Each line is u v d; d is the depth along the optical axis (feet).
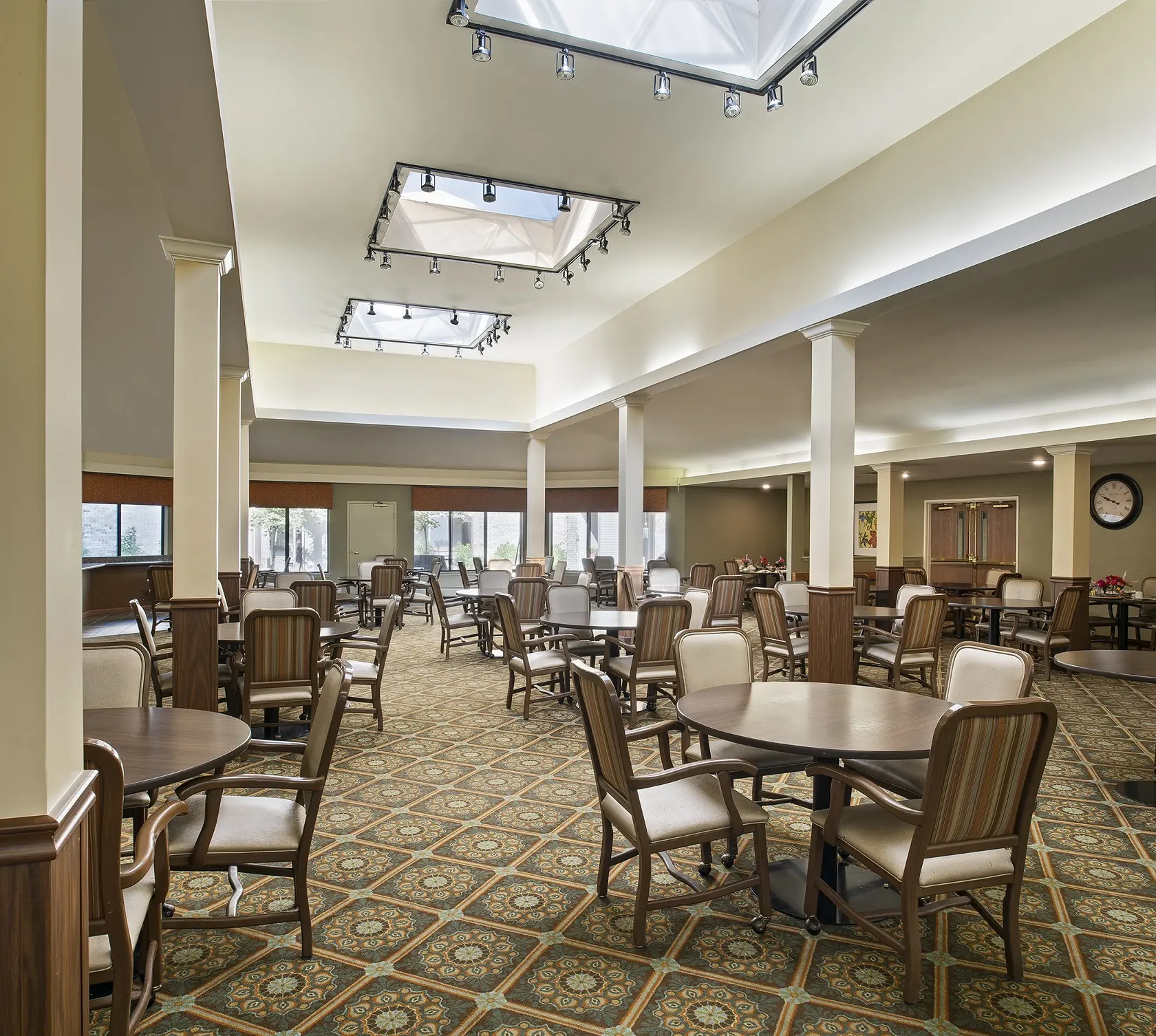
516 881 9.18
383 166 17.01
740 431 36.70
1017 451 30.07
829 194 17.60
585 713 8.44
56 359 3.85
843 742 7.57
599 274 24.13
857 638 20.63
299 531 44.68
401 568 32.58
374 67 13.33
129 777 6.64
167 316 23.53
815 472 16.97
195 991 6.98
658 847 7.59
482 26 11.32
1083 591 23.50
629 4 11.55
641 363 26.94
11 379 3.67
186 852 7.10
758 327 19.75
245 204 19.12
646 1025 6.51
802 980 7.16
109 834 5.18
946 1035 6.36
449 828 10.84
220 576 22.12
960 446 31.86
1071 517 27.58
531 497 38.93
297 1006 6.77
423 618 37.50
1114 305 17.57
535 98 14.24
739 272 21.03
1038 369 23.52
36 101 3.72
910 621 18.25
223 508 22.33
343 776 13.23
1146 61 11.17
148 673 10.12
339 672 8.07
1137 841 10.55
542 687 20.94
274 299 27.20
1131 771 13.75
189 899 8.70
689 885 8.25
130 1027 5.49
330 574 44.98
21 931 3.64
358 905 8.59
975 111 13.93
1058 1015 6.64
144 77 8.57
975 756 6.49
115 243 18.61
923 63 12.93
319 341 33.99
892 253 15.78
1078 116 12.10
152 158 10.56
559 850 10.09
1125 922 8.25
